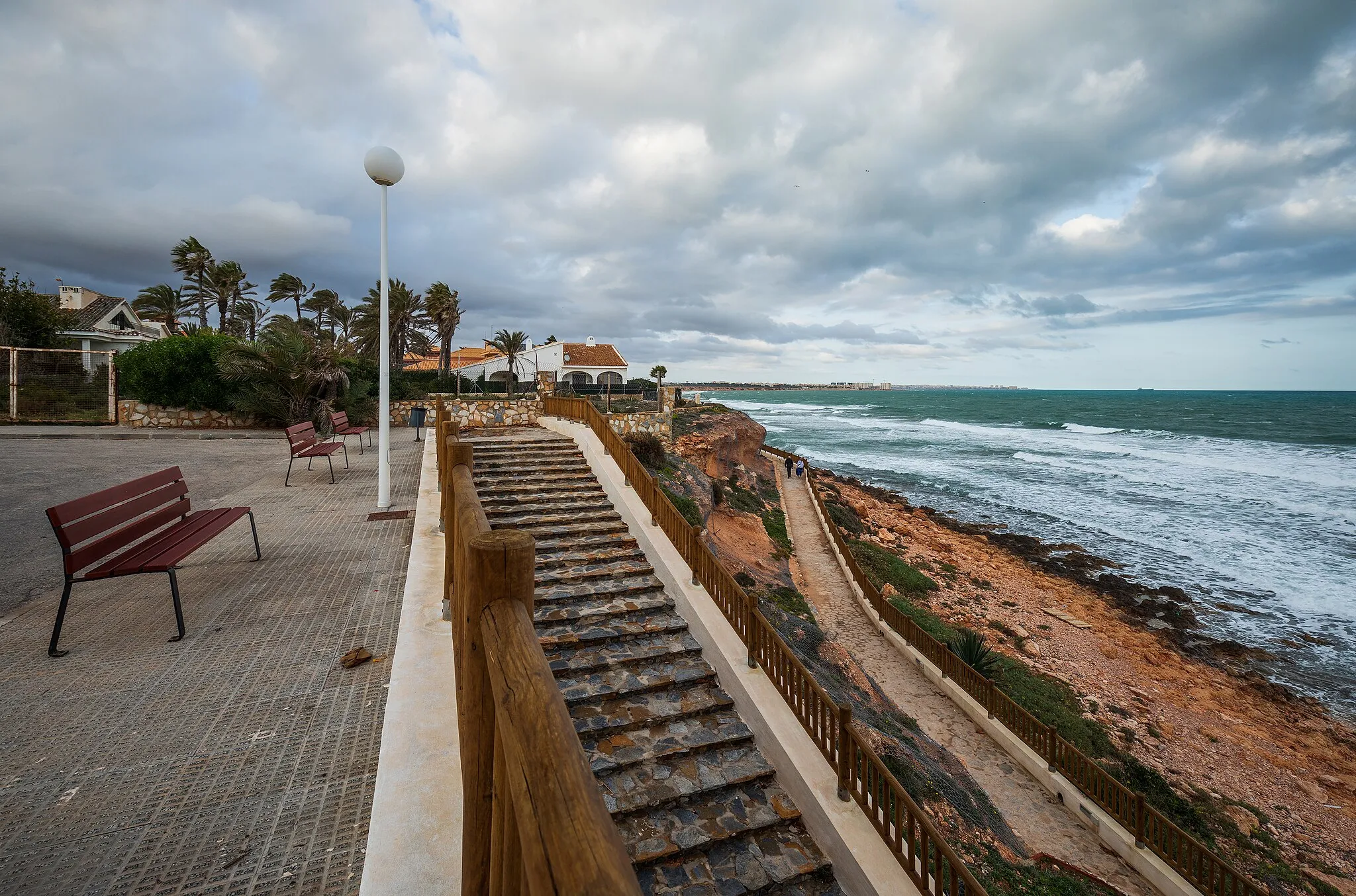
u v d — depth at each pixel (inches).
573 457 486.3
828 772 207.9
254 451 556.7
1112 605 871.7
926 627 733.9
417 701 148.3
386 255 339.3
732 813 202.8
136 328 1469.0
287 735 139.6
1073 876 344.8
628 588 318.7
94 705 147.4
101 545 176.2
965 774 435.2
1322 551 1048.2
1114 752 508.7
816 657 553.9
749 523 1060.5
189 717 144.6
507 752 46.3
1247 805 460.8
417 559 249.1
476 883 67.0
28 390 787.4
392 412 891.4
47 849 105.2
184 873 102.0
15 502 328.5
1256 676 674.8
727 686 257.0
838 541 983.6
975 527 1306.6
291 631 189.0
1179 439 2564.0
